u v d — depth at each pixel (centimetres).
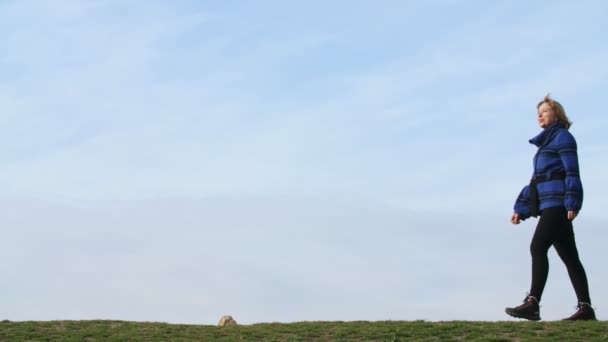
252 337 1254
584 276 1112
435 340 1148
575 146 1065
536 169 1098
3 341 1245
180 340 1238
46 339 1269
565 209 1061
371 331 1235
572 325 1127
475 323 1259
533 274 1082
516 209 1129
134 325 1415
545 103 1104
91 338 1282
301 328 1315
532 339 1086
